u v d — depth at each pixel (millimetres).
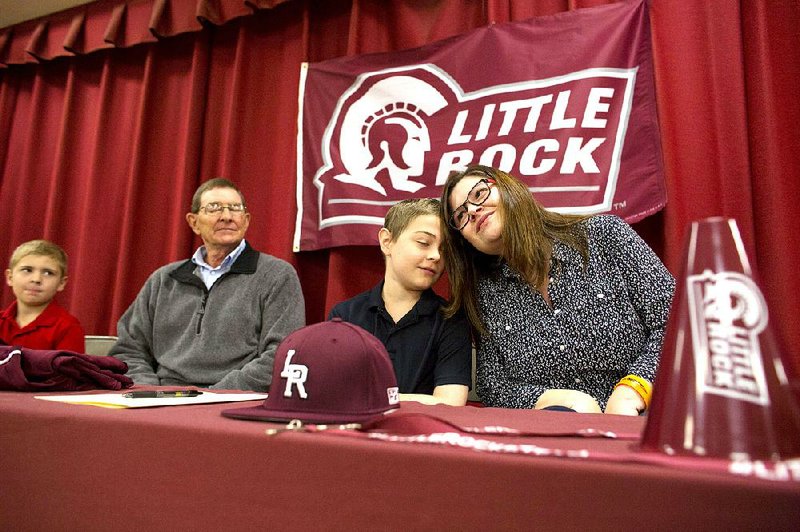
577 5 1707
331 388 537
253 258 1698
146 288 1733
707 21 1555
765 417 317
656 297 1053
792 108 1441
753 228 1443
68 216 2578
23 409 491
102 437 437
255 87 2252
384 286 1330
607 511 282
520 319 1158
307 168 1988
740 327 344
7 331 1540
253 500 369
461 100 1791
